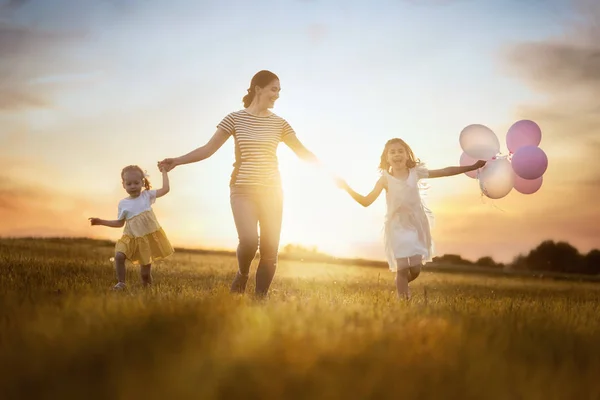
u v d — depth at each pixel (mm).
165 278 9805
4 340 2723
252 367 2357
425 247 7473
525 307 5828
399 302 5602
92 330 3020
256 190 6484
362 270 17547
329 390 2072
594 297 10812
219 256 21531
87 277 8719
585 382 2475
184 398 1956
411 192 7473
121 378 2100
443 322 3688
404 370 2434
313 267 18891
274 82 6656
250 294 6641
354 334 3072
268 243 6617
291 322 3320
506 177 7547
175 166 6559
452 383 2285
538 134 7605
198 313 3633
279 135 6719
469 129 7781
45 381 2148
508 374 2494
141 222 8438
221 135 6648
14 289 5578
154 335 2965
